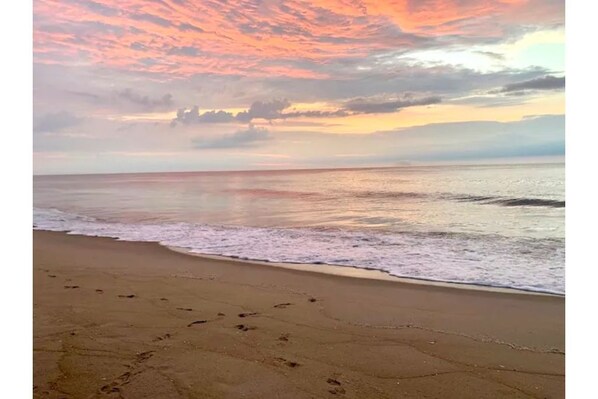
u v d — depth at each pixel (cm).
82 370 291
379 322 398
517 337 362
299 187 2017
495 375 294
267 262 659
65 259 686
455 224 970
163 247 786
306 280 553
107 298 467
